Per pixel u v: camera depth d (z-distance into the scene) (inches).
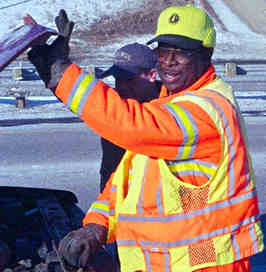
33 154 663.8
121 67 274.2
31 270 211.5
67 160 641.6
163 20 177.8
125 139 159.2
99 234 191.6
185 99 169.3
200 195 169.5
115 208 186.9
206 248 169.9
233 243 172.2
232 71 1382.9
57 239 227.0
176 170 169.2
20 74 1302.9
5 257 213.3
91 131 781.9
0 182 558.3
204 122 163.8
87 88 160.1
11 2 2650.1
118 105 159.0
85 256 188.9
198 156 167.2
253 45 2245.3
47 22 2491.4
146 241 173.8
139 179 175.0
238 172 171.0
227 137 167.9
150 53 275.0
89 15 2502.5
